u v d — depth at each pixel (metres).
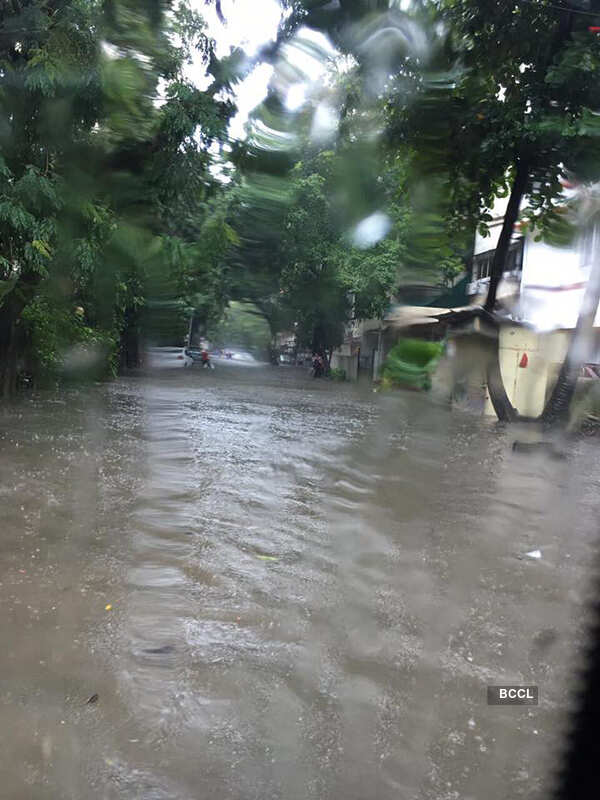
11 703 3.00
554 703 3.04
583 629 3.82
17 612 3.91
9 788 2.44
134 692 3.12
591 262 3.32
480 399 10.12
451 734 2.83
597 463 8.73
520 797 2.45
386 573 4.74
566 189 2.15
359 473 6.70
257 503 6.38
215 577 4.54
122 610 3.96
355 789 2.49
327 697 3.13
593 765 2.58
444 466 7.43
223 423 11.65
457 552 5.19
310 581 4.57
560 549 5.35
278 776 2.56
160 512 5.64
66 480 7.02
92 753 2.67
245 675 3.30
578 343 9.25
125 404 11.42
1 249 5.11
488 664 3.45
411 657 3.52
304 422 11.90
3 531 5.33
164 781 2.52
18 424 10.41
